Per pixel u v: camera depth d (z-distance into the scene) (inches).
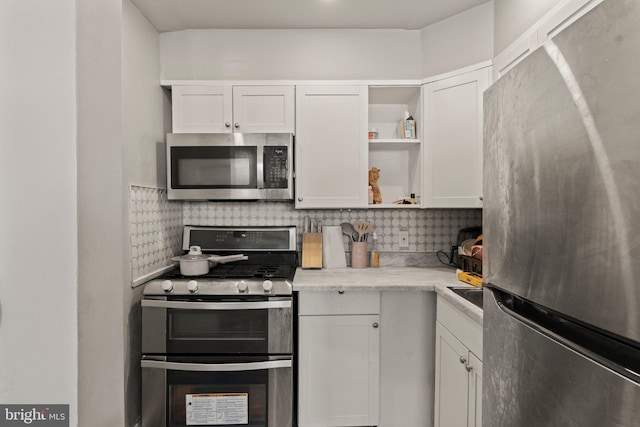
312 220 98.8
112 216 22.8
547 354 24.0
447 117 81.3
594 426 19.5
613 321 18.7
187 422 70.4
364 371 76.2
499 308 32.0
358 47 92.4
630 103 17.4
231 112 86.7
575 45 21.3
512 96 29.8
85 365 19.7
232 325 71.4
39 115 18.9
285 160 83.4
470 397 56.6
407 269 93.3
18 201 19.0
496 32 76.0
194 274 76.0
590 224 20.3
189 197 83.1
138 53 76.7
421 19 86.9
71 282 18.9
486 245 36.1
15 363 18.9
